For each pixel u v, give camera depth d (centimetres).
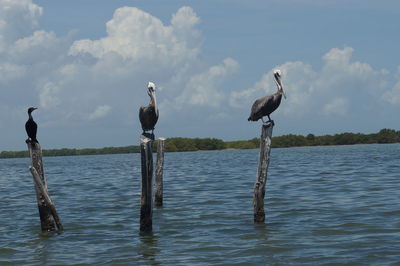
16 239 1597
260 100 1727
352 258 1259
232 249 1393
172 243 1488
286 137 15512
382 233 1513
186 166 5819
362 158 6253
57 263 1305
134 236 1596
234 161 6900
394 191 2458
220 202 2295
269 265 1230
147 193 1623
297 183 3025
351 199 2233
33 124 1603
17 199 2673
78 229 1727
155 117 1577
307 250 1353
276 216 1867
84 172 5375
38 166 1647
